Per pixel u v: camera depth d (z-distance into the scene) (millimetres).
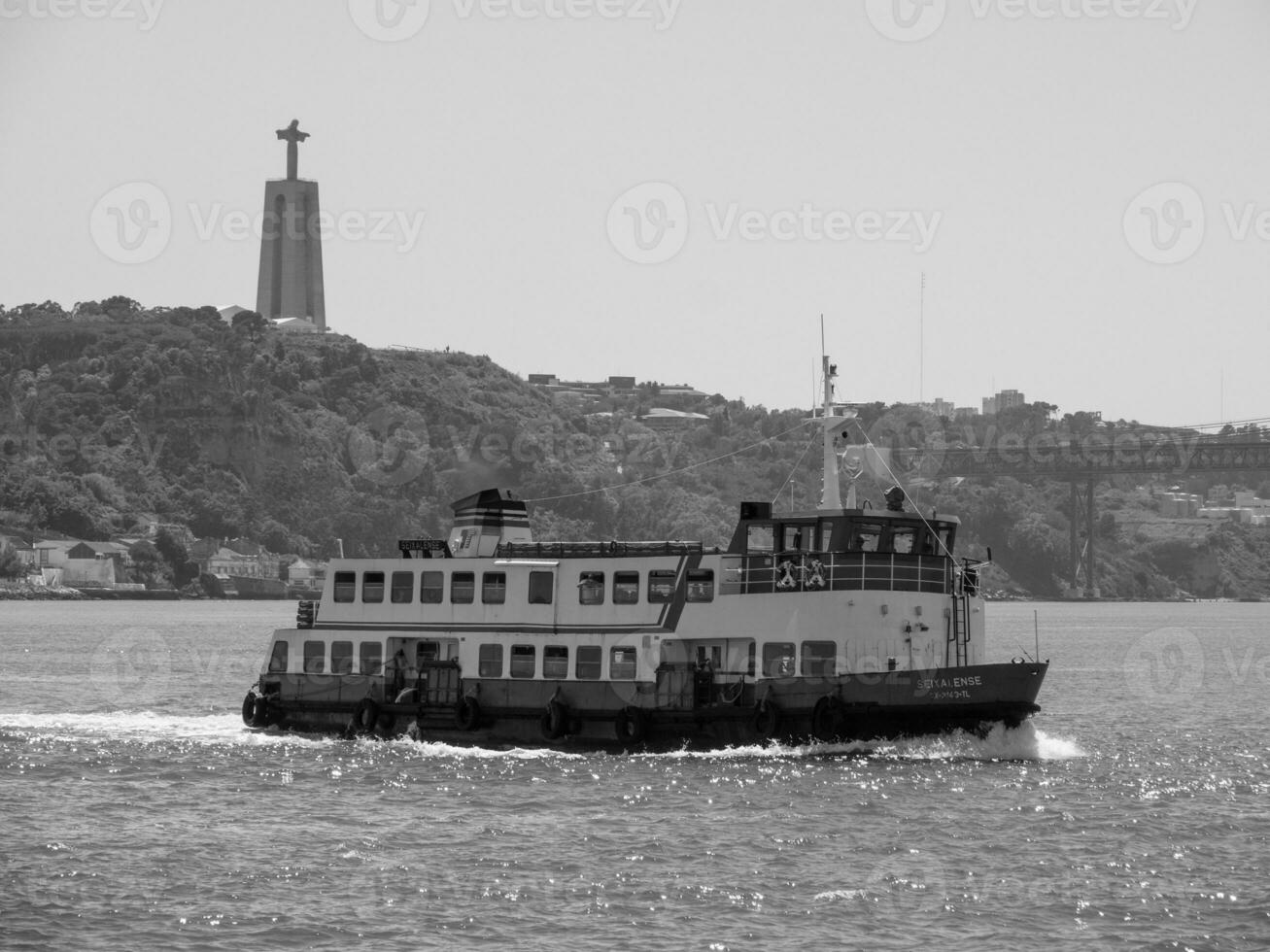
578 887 185250
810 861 196250
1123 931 171000
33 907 178250
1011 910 177375
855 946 166000
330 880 188500
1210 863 197500
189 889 185250
